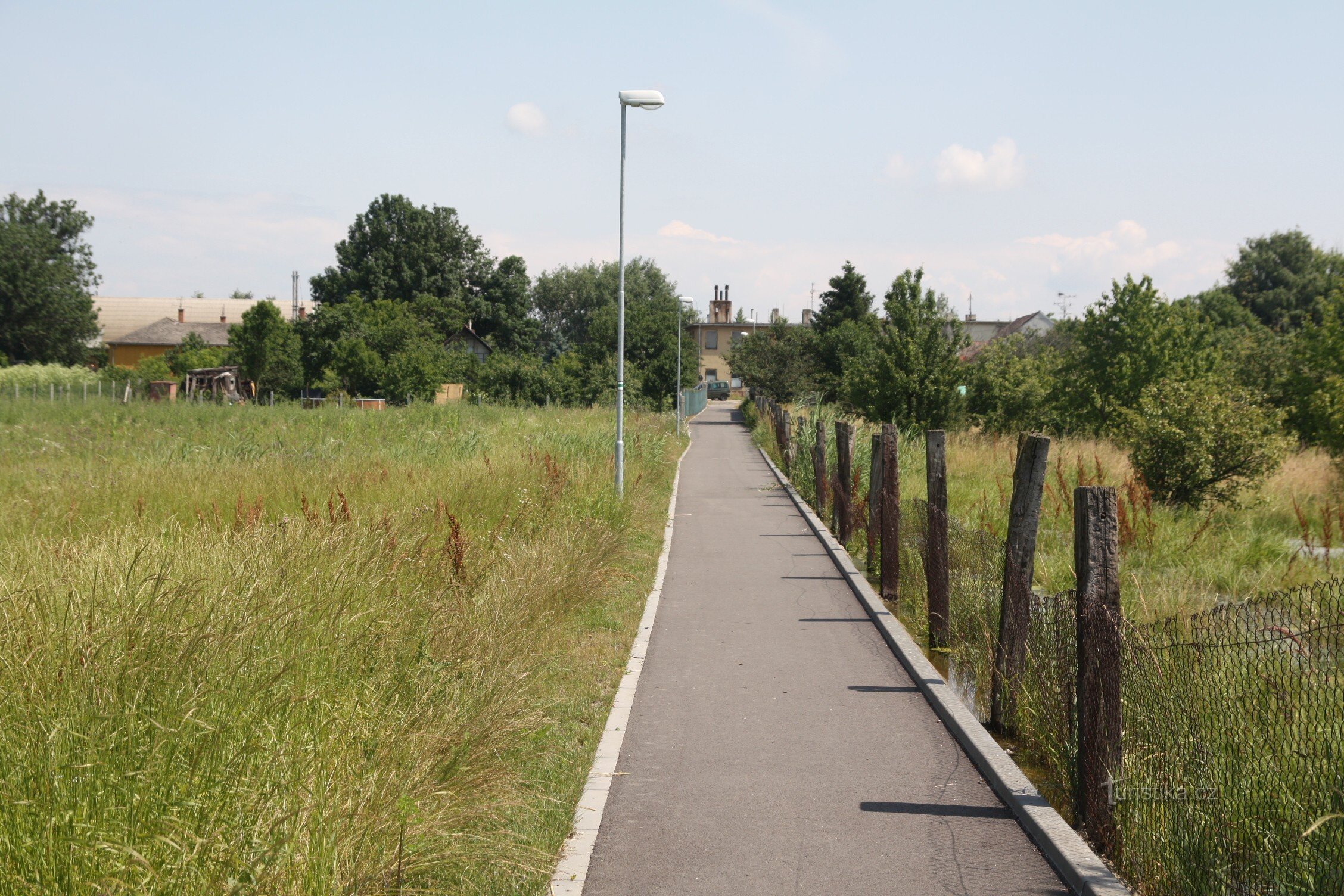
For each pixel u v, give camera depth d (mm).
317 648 5203
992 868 4363
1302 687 4672
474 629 6539
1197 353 24578
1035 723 5871
